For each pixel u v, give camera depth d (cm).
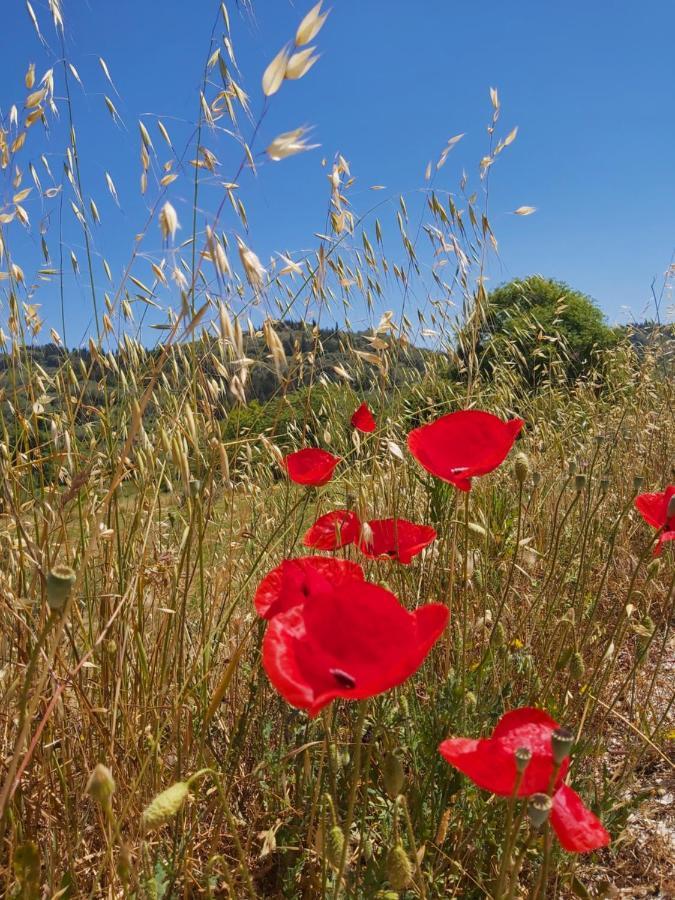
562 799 27
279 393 68
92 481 53
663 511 53
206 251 33
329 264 76
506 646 57
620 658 78
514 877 29
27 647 44
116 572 51
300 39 30
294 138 31
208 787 47
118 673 44
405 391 95
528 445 115
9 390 56
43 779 43
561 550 82
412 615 27
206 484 50
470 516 68
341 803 47
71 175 62
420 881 33
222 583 57
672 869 50
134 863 40
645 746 56
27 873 35
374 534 47
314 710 24
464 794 46
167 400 57
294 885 43
